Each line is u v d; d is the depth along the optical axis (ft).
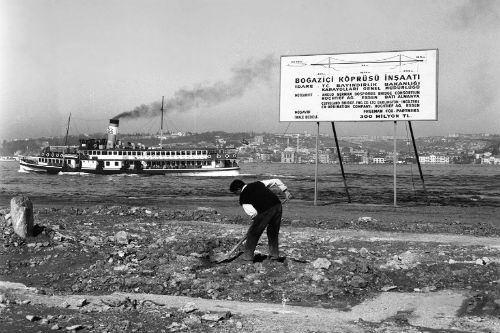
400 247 41.01
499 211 80.12
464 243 43.45
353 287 28.22
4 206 75.61
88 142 340.59
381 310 24.22
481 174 537.65
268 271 30.81
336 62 82.43
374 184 278.46
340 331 20.94
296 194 163.53
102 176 328.29
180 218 61.52
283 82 84.53
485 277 30.60
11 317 21.89
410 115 80.07
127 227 49.70
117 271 30.78
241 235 45.62
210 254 35.65
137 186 220.23
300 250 38.01
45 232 39.04
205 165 336.49
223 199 122.21
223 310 23.68
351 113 82.38
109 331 20.33
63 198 121.90
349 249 38.96
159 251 36.14
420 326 21.75
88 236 41.04
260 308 24.34
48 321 21.34
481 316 23.25
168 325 21.38
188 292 27.12
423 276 30.81
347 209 81.71
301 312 23.73
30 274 30.40
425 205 97.71
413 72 79.56
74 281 29.19
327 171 598.34
